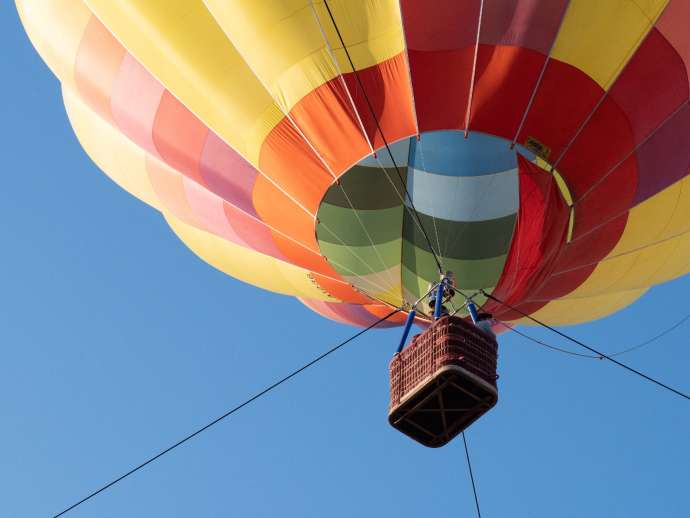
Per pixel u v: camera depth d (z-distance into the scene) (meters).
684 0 17.33
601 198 18.22
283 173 18.36
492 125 17.56
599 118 17.62
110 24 18.45
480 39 17.27
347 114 17.64
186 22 18.02
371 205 18.70
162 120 18.95
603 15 17.23
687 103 17.84
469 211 18.55
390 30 17.33
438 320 16.41
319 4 17.39
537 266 18.55
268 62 17.75
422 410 16.55
